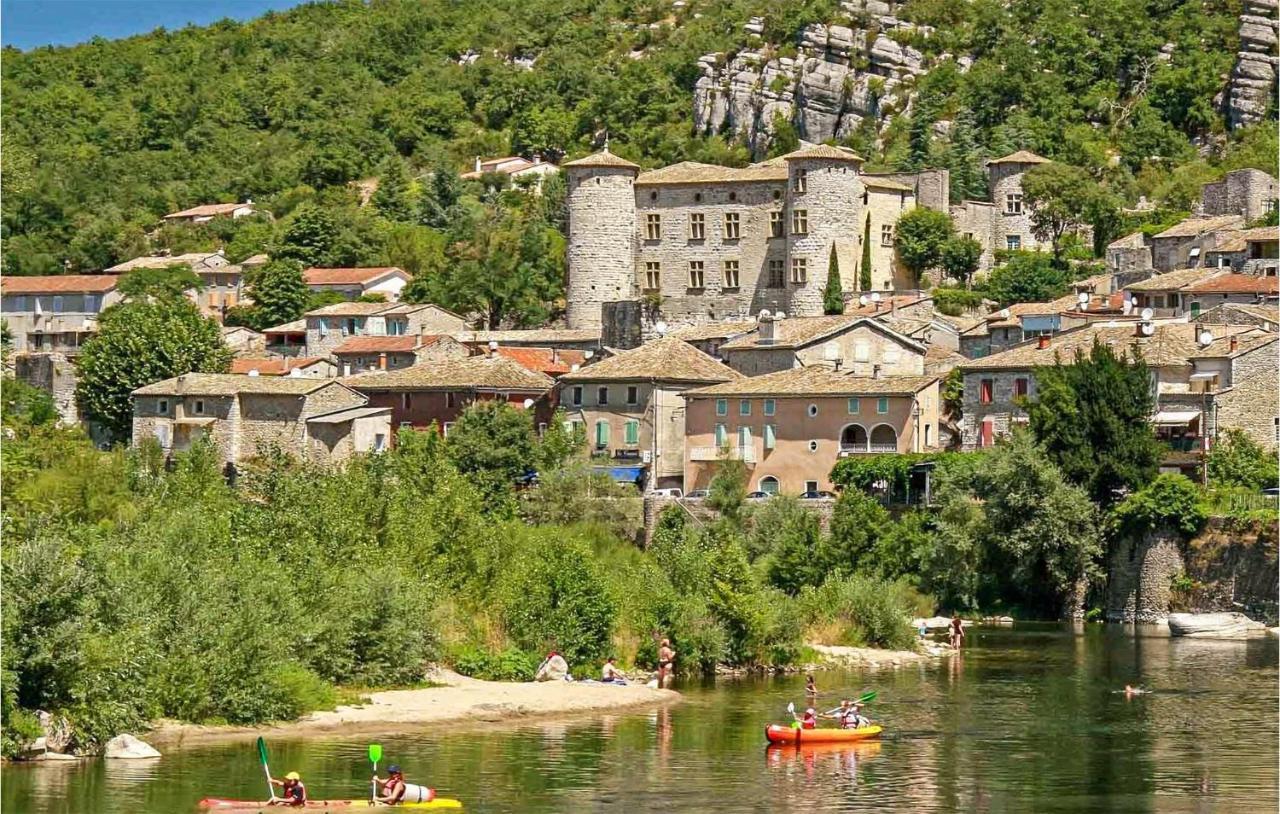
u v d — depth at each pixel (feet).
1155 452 544.62
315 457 653.71
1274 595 506.48
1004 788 298.15
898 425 603.26
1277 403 578.25
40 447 519.60
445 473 455.63
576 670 409.08
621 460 636.48
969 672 428.15
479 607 416.87
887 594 472.85
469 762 313.73
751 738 339.57
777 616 440.04
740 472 581.12
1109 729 350.02
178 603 342.44
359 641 379.35
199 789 287.28
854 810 282.15
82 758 307.78
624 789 294.46
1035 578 541.34
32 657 307.37
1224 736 342.64
